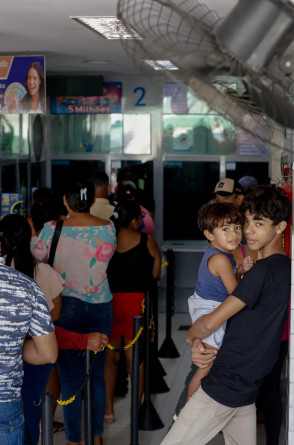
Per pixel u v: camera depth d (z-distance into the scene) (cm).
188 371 625
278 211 289
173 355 668
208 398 293
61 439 471
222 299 328
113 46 650
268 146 272
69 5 471
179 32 229
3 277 267
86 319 415
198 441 297
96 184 530
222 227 324
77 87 839
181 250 876
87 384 388
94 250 412
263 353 288
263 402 358
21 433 275
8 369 266
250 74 224
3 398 266
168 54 225
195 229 894
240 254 399
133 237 490
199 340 314
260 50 217
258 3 215
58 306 388
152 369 562
